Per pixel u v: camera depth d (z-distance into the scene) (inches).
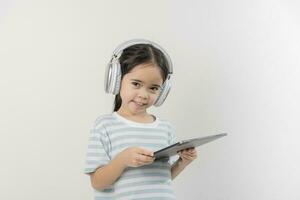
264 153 69.1
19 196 60.0
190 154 44.5
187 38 67.7
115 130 44.4
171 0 67.2
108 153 44.1
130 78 43.9
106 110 63.8
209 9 68.6
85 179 62.7
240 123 68.7
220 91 68.4
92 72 63.5
